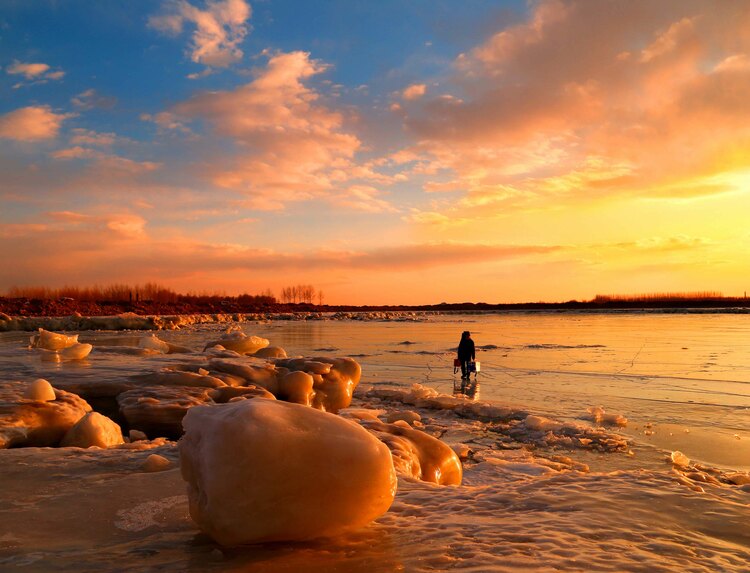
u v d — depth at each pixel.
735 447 8.44
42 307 58.75
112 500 3.39
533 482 3.77
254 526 2.57
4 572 2.37
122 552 2.60
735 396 12.71
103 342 25.44
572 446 8.55
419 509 3.22
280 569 2.37
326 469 2.65
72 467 4.16
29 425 6.43
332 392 10.70
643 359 20.56
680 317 64.06
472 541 2.67
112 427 6.36
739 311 86.38
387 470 2.78
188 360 12.71
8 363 12.07
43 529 2.93
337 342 29.75
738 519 2.97
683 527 2.87
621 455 8.03
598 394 13.16
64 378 9.75
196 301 98.88
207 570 2.37
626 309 102.12
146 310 70.38
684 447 8.45
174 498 3.42
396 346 27.17
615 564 2.39
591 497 3.37
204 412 2.90
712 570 2.34
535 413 10.84
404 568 2.36
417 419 10.22
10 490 3.59
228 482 2.56
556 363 19.56
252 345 15.92
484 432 9.56
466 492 3.60
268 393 9.48
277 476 2.58
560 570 2.32
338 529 2.70
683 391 13.45
